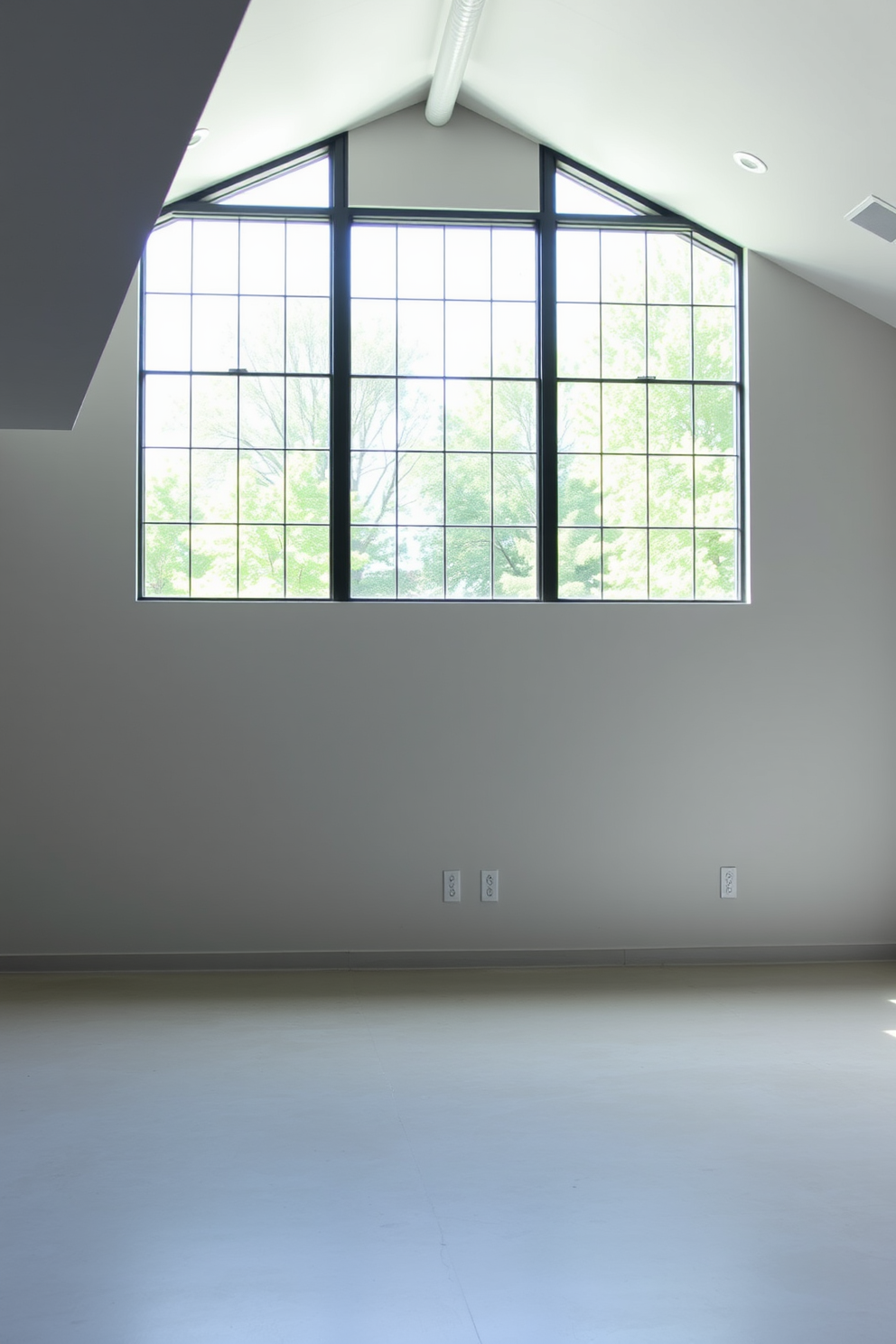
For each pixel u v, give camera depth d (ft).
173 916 18.12
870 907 19.04
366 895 18.38
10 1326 7.39
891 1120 11.36
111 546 18.24
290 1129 11.09
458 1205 9.30
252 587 18.65
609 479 19.17
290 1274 8.10
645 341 19.27
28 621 18.08
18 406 13.00
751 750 18.97
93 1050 13.84
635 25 14.82
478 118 19.06
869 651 19.22
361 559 18.80
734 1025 14.97
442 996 16.51
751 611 19.07
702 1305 7.65
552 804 18.66
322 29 15.07
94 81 6.24
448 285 19.08
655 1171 10.02
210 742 18.25
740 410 19.40
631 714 18.83
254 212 18.80
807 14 13.26
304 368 18.85
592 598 19.10
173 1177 9.89
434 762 18.53
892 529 19.30
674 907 18.76
